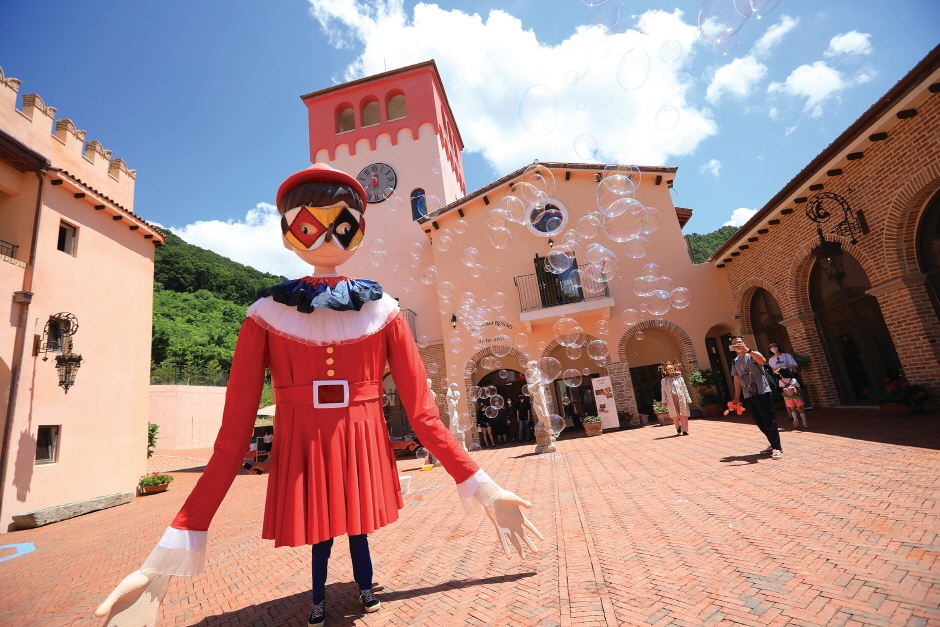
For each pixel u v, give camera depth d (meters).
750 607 1.85
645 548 2.69
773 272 10.10
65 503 8.47
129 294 10.90
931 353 6.47
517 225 13.94
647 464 5.80
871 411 7.62
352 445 2.08
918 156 6.14
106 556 4.76
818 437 5.81
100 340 9.84
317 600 2.13
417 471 8.98
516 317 13.31
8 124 8.89
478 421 13.22
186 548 1.80
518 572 2.57
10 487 7.46
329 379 2.12
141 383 11.02
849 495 3.16
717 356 13.27
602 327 11.79
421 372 2.35
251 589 2.99
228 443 1.98
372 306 2.31
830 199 7.80
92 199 9.73
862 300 7.98
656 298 12.64
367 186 17.05
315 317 2.16
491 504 2.13
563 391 14.70
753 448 5.80
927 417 6.03
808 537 2.51
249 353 2.09
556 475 6.04
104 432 9.66
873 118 6.36
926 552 2.12
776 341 11.02
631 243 9.20
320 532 1.94
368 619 2.17
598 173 13.57
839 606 1.77
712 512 3.24
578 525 3.39
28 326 8.09
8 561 5.13
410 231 16.28
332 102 18.48
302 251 2.30
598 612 1.95
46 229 8.73
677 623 1.79
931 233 6.47
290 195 2.33
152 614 1.74
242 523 5.75
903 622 1.61
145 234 11.61
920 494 2.96
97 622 2.77
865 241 7.23
